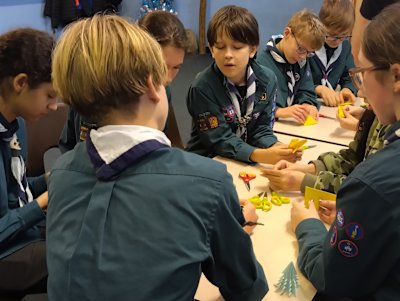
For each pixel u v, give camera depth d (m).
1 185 1.17
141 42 0.73
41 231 1.30
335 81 2.57
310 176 1.36
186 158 0.76
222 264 0.80
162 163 0.73
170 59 1.51
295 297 0.93
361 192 0.80
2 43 1.11
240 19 1.59
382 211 0.77
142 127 0.74
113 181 0.72
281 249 1.09
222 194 0.74
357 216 0.81
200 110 1.71
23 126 1.41
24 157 1.43
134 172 0.72
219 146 1.68
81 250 0.69
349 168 1.44
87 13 4.79
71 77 0.73
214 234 0.74
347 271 0.85
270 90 1.77
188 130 3.51
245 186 1.41
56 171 0.80
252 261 0.84
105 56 0.71
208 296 0.94
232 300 0.88
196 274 0.71
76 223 0.72
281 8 5.41
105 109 0.74
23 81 1.11
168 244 0.68
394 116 0.83
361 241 0.81
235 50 1.62
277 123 1.99
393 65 0.77
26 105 1.16
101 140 0.73
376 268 0.82
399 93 0.79
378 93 0.82
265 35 5.62
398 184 0.76
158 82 0.76
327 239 0.92
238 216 0.79
